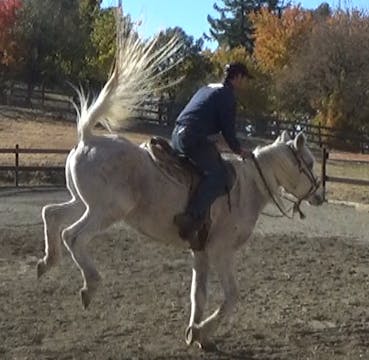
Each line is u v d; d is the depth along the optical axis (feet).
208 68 162.20
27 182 75.56
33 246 42.16
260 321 28.53
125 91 23.75
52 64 143.13
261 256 41.86
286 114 160.15
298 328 27.86
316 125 141.38
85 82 142.20
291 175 26.21
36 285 32.78
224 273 24.64
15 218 52.65
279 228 53.01
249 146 118.83
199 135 24.02
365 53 149.59
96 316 28.25
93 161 23.13
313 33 159.63
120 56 23.86
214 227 24.66
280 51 181.27
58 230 23.97
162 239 24.44
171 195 23.77
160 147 24.07
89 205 23.02
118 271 36.73
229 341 25.82
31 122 114.62
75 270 35.91
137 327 26.99
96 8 153.38
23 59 138.72
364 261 42.06
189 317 28.53
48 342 24.88
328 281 36.19
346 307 31.27
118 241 44.47
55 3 146.10
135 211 23.85
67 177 24.23
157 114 129.39
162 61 24.27
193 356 24.08
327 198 72.59
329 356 24.79
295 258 41.78
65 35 143.23
